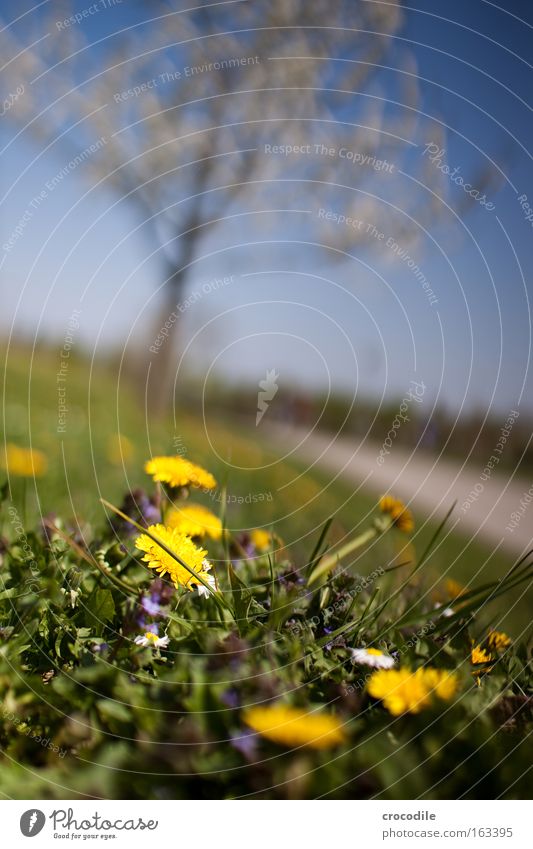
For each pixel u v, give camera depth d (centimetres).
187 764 31
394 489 198
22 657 39
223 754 31
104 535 50
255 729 31
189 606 42
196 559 42
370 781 31
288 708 32
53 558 44
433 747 32
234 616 41
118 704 33
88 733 33
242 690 33
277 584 45
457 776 31
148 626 40
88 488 107
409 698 33
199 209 257
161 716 32
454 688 34
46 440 149
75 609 41
